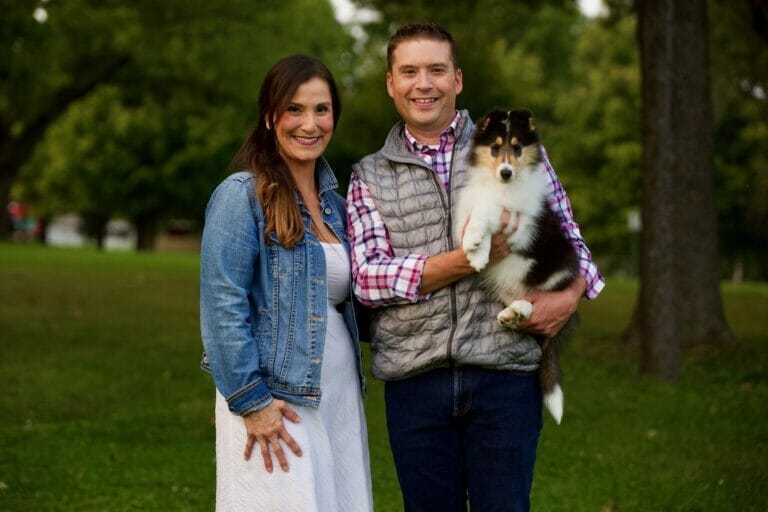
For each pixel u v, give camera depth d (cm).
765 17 988
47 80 1548
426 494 317
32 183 3653
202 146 3105
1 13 1272
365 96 2539
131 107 2316
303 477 291
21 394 724
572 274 342
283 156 319
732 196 2695
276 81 312
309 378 298
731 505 489
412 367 307
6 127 1870
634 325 1038
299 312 301
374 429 653
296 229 300
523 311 305
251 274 299
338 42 2600
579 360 927
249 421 290
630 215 2495
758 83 1293
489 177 338
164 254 2952
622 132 2917
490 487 311
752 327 1193
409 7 1251
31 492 499
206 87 1927
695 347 977
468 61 2369
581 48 3180
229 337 288
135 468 550
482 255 302
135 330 1069
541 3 1391
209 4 1633
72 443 598
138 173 3195
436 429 315
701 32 995
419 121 319
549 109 3462
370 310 323
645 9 818
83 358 874
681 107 996
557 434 639
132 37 1614
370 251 313
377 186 319
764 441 619
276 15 1788
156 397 739
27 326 1052
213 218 299
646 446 607
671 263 829
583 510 485
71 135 3097
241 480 295
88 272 1862
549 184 357
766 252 2944
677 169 999
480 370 309
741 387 796
